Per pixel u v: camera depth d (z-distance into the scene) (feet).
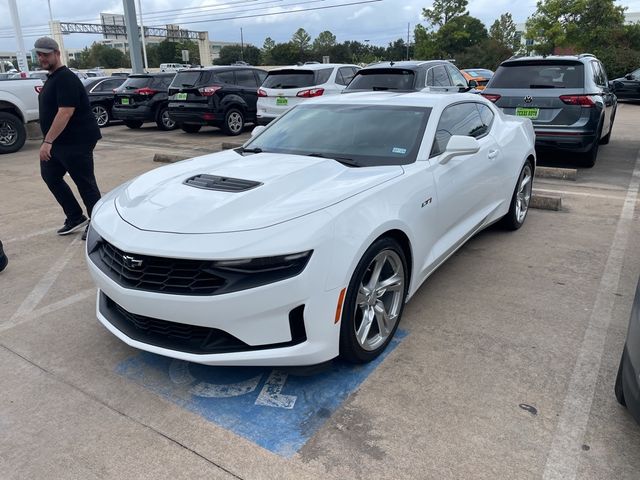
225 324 8.27
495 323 11.35
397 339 10.75
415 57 168.25
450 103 13.48
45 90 16.30
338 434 8.09
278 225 8.46
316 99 14.76
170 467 7.52
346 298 8.87
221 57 299.17
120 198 10.76
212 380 9.54
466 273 14.03
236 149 13.67
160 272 8.54
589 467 7.35
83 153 16.78
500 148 15.25
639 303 7.36
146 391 9.26
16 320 11.93
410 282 10.90
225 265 8.14
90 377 9.70
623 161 28.55
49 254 16.25
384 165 11.25
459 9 159.53
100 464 7.60
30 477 7.39
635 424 8.19
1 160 33.55
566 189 22.68
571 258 14.96
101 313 10.25
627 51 100.94
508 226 17.21
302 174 10.45
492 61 164.55
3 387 9.41
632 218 18.54
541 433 8.01
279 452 7.75
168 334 9.06
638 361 7.02
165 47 286.87
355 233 8.87
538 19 116.47
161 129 49.39
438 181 11.62
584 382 9.24
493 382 9.27
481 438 7.92
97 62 322.14
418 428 8.16
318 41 262.67
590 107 23.67
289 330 8.46
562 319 11.48
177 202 9.54
